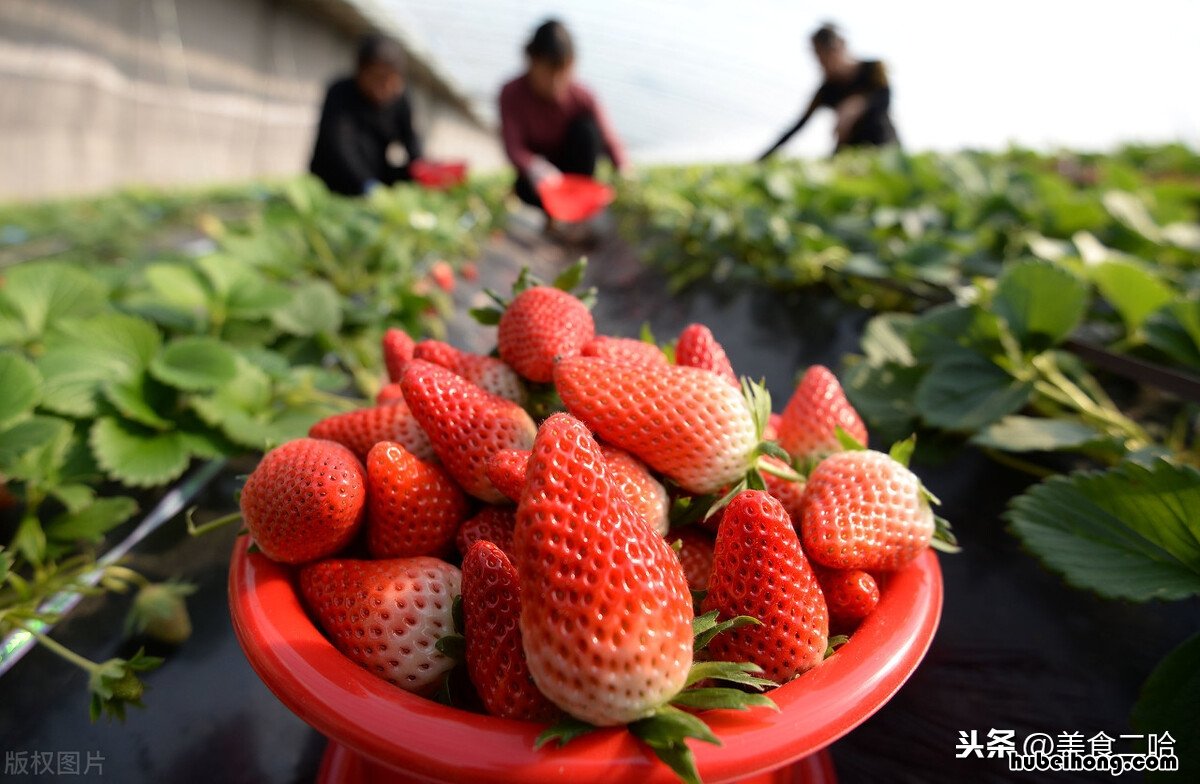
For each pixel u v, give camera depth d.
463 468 1.11
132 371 1.96
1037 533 1.41
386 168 6.95
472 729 0.80
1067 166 6.08
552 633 0.80
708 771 0.78
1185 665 1.24
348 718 0.82
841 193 4.64
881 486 1.08
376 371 2.81
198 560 1.79
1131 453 1.77
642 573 0.81
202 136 18.59
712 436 1.08
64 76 12.68
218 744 1.39
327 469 1.05
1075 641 1.58
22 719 1.41
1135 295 2.49
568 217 5.64
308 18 21.86
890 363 2.31
